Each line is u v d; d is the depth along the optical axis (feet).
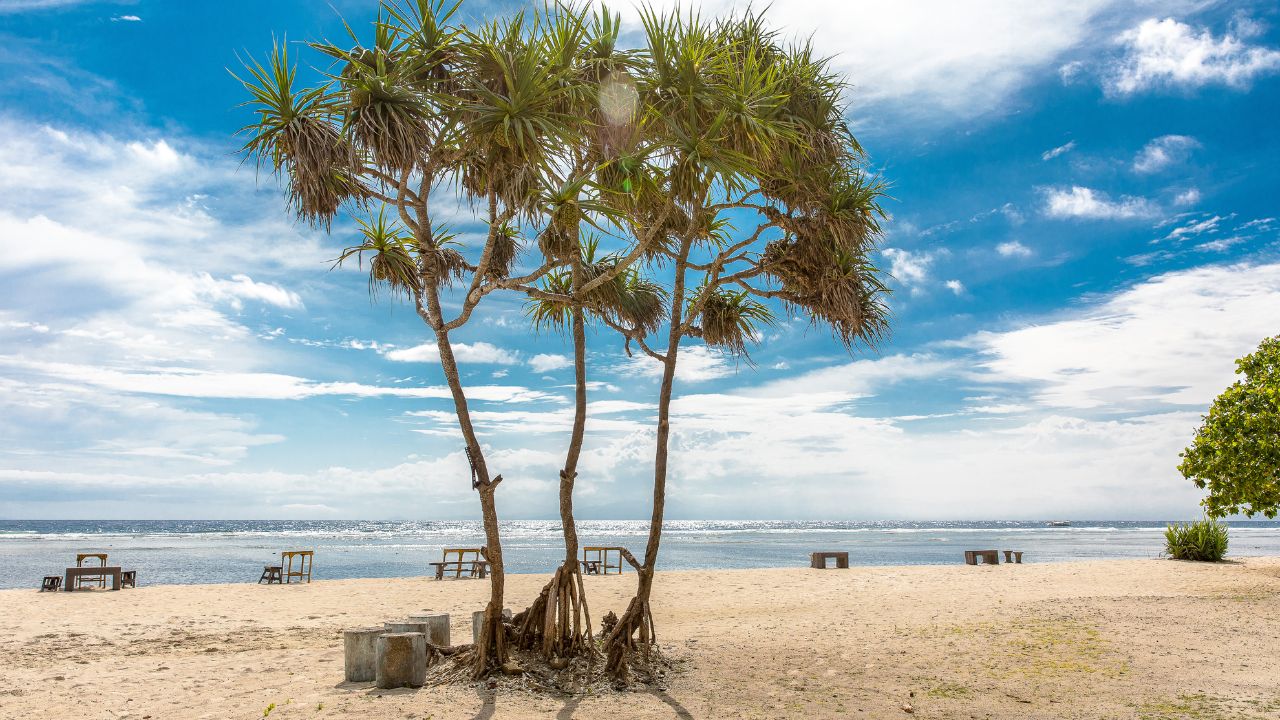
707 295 33.35
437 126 26.58
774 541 260.21
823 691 25.89
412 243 31.30
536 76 24.71
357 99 24.38
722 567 131.44
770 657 31.81
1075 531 392.47
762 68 31.99
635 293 35.83
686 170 26.37
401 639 26.43
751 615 48.83
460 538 283.79
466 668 26.81
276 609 56.29
